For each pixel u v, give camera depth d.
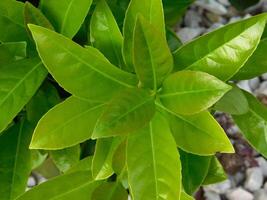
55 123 0.52
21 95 0.58
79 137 0.53
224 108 0.61
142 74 0.51
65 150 0.66
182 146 0.52
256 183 1.02
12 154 0.65
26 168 0.65
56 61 0.50
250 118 0.65
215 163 0.69
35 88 0.58
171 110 0.51
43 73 0.59
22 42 0.58
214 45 0.52
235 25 0.50
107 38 0.57
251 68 0.61
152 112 0.50
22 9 0.59
